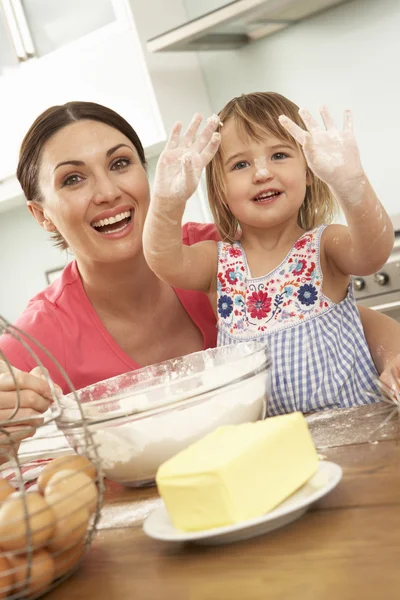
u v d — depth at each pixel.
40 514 0.58
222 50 2.79
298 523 0.60
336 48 2.56
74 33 2.68
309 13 2.55
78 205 1.39
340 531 0.56
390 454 0.71
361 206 1.12
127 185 1.41
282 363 1.34
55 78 2.75
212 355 1.06
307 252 1.38
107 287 1.48
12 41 2.77
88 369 1.47
